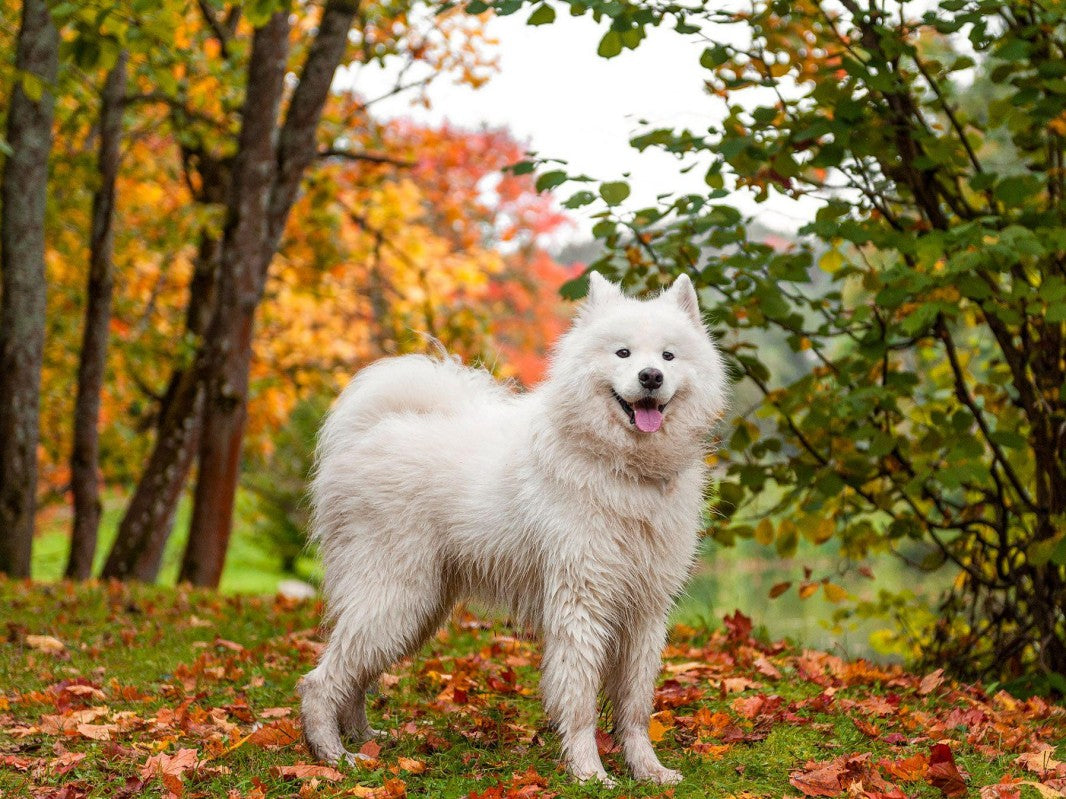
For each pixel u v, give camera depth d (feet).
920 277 17.06
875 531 21.57
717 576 67.46
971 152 19.60
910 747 14.71
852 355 24.64
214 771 13.78
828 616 43.29
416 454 14.52
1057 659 19.70
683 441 13.37
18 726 15.84
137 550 36.32
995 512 20.83
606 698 14.79
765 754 14.32
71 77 27.04
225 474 35.45
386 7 34.55
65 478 54.39
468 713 16.47
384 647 14.21
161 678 18.78
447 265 49.24
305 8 38.14
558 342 14.17
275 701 17.30
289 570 74.54
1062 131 19.22
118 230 45.32
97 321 40.11
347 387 15.80
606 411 13.14
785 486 21.65
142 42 20.07
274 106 34.32
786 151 18.57
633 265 20.52
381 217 46.19
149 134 44.19
